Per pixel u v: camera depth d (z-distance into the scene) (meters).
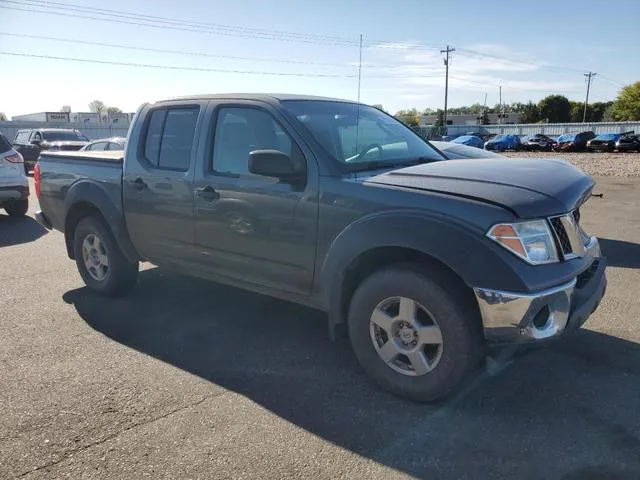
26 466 2.80
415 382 3.35
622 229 8.95
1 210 11.88
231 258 4.20
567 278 3.13
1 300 5.40
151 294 5.54
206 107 4.39
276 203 3.82
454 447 2.95
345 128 4.15
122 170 4.95
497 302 2.97
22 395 3.51
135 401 3.44
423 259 3.32
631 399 3.42
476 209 3.08
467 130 69.62
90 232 5.36
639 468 2.75
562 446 2.94
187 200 4.38
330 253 3.57
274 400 3.46
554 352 4.08
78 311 5.07
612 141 44.56
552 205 3.18
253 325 4.72
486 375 3.70
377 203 3.37
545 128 67.12
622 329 4.51
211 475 2.73
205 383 3.68
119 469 2.78
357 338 3.57
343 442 3.00
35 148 20.62
